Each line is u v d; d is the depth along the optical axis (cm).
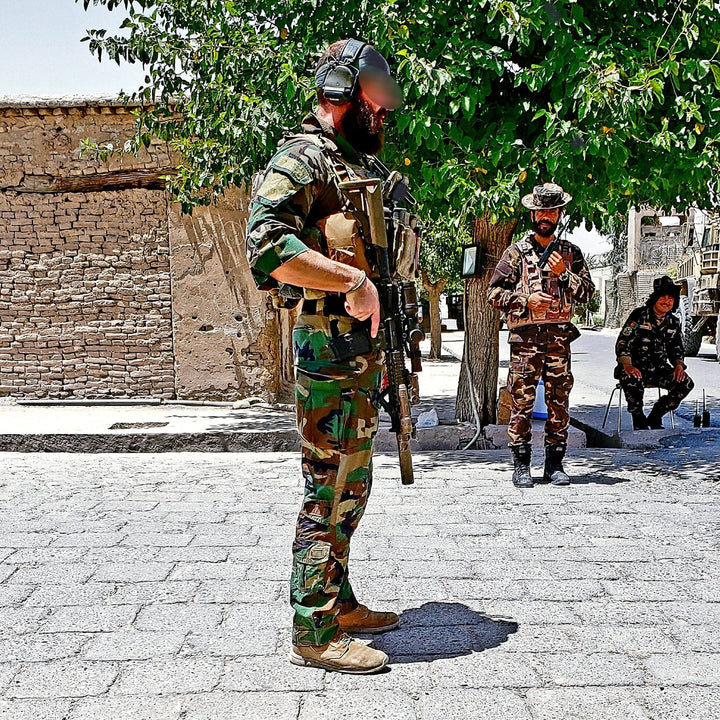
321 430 303
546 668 305
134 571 415
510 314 588
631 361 815
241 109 704
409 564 421
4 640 333
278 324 1052
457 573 408
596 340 3212
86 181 1021
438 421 831
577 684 293
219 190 867
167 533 482
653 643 327
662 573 407
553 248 583
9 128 1017
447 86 621
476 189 640
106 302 1032
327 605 306
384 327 309
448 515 515
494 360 814
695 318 2366
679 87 631
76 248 1027
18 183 1023
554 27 618
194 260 1015
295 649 309
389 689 290
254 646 327
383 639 332
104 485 617
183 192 918
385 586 391
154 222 1018
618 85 607
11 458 743
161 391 1037
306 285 281
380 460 709
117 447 786
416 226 326
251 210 287
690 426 848
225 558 434
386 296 308
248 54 713
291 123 695
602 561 425
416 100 652
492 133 667
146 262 1024
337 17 689
